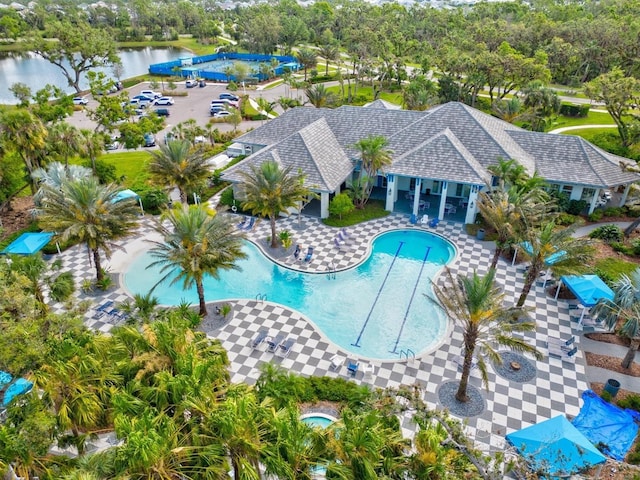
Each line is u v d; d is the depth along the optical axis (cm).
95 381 1819
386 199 4456
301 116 5156
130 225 3262
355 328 2994
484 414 2345
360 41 10712
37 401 1773
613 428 2008
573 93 8612
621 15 11381
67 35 9775
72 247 3850
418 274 3553
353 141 4841
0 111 4212
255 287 3406
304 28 14062
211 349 2061
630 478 1731
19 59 14175
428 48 10556
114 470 1474
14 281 2331
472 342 2222
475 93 7569
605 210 4341
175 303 3225
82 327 2183
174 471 1463
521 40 9550
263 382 2053
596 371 2608
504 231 3106
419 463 1600
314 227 4181
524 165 4253
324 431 1642
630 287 2620
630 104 5472
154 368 1842
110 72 12531
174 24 17738
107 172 4866
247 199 3659
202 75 11006
